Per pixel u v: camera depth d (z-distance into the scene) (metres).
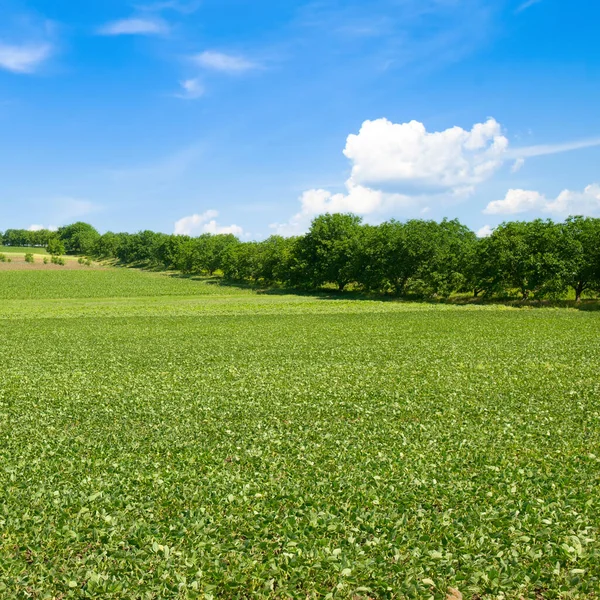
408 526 9.91
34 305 79.44
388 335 41.09
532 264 66.25
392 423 17.16
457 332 42.16
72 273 151.25
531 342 35.66
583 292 69.31
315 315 58.00
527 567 8.55
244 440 15.54
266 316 57.56
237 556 8.93
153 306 73.06
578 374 24.75
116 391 22.58
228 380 24.81
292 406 19.53
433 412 18.50
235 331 45.00
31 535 9.61
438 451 14.22
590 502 10.63
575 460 13.26
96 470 13.05
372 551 9.05
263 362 29.84
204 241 173.88
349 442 15.16
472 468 12.89
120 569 8.55
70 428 17.06
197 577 8.29
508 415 17.86
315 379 24.73
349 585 8.21
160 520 10.23
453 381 23.73
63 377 25.95
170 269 196.50
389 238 90.88
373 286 93.88
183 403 20.23
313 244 109.69
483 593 8.11
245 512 10.58
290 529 9.76
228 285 123.38
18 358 32.00
